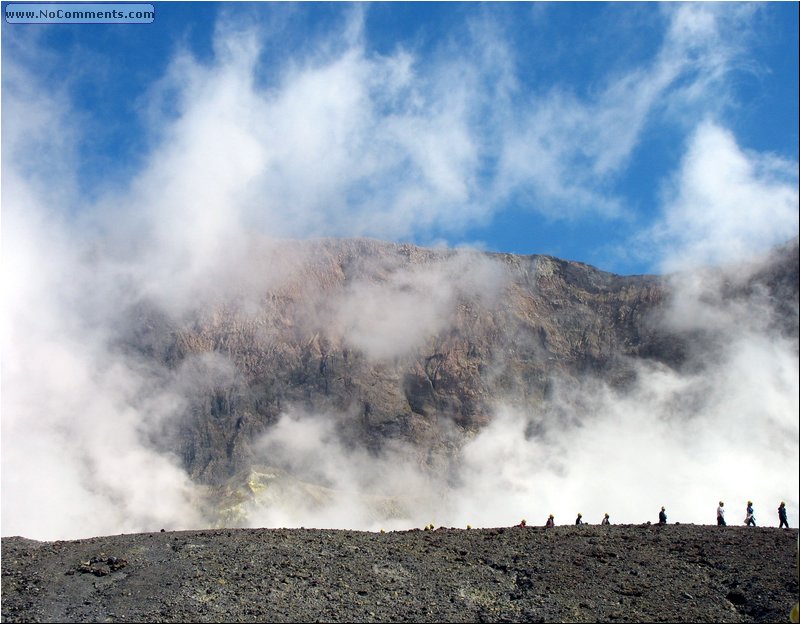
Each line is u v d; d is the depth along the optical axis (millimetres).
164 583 29781
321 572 31562
